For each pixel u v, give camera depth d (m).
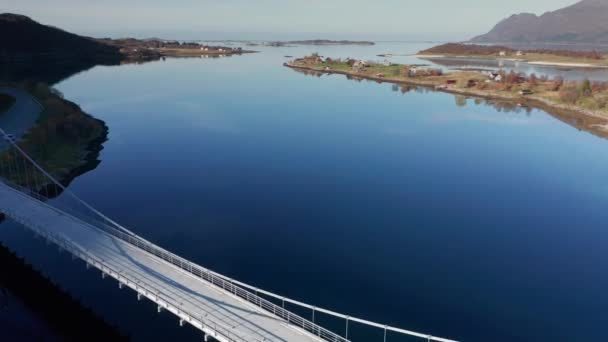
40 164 94.62
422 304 54.59
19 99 137.75
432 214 80.38
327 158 113.56
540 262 64.62
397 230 73.88
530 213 81.44
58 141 107.75
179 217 76.94
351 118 163.25
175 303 43.84
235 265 61.84
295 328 40.91
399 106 188.88
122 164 104.75
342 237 70.88
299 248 67.12
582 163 111.19
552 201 87.06
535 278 60.53
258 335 40.06
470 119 164.00
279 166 106.50
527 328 50.62
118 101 183.00
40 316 51.22
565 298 56.44
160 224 74.00
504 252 67.31
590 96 186.75
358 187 93.25
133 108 169.88
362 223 76.19
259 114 166.75
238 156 113.62
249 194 88.31
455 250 67.69
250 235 70.88
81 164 102.12
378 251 66.81
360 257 64.94
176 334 48.91
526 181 98.31
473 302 55.25
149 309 53.16
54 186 88.38
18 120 117.38
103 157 109.56
